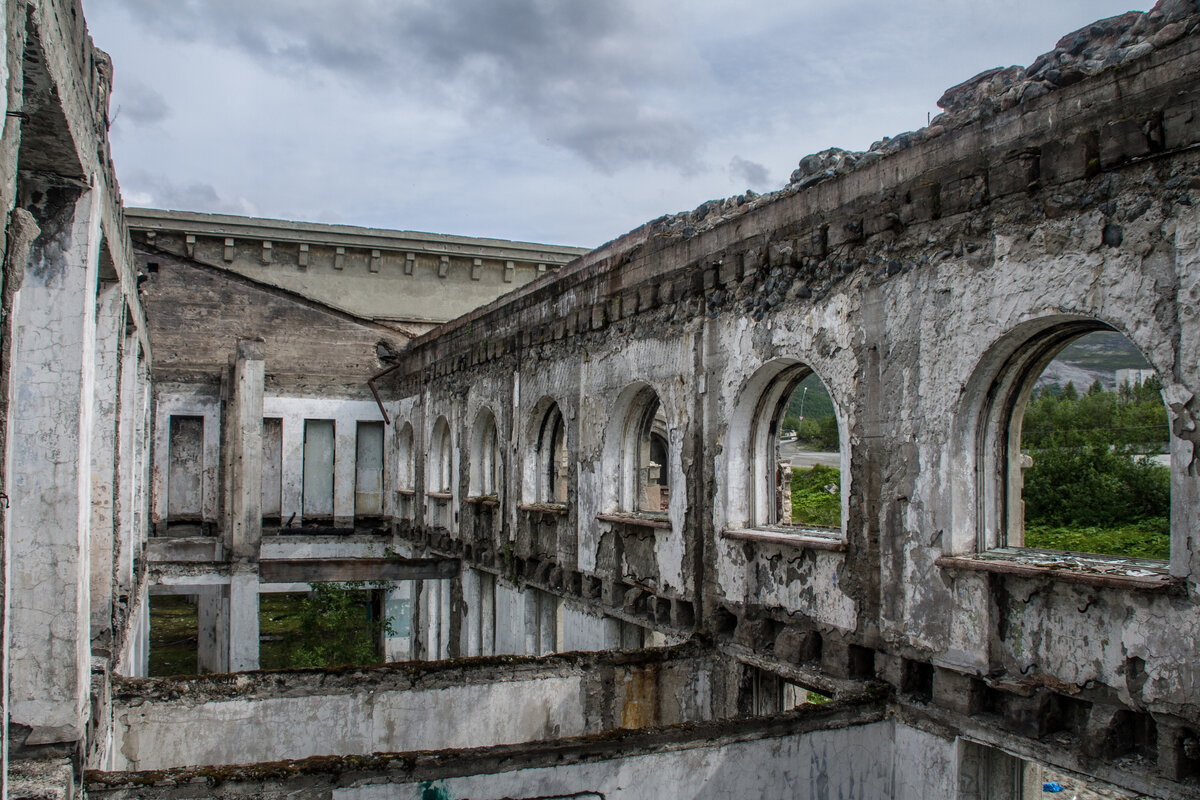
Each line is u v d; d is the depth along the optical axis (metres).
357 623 22.03
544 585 14.95
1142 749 6.46
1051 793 11.92
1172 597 6.12
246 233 27.06
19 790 5.56
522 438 15.98
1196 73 6.05
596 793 6.83
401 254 28.62
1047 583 6.95
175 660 23.70
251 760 8.69
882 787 8.07
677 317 11.48
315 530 24.28
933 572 7.81
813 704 7.88
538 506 15.23
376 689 9.08
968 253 7.59
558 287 14.77
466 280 29.34
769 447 10.55
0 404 4.36
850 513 8.71
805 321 9.32
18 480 6.15
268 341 25.25
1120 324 6.44
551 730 9.54
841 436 8.88
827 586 9.02
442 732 9.22
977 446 7.82
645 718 9.95
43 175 6.21
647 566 12.03
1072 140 6.79
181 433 25.14
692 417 11.10
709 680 10.34
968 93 8.29
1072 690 6.75
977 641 7.40
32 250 6.23
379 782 6.41
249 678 8.84
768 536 9.73
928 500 7.89
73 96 5.56
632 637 12.63
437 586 21.14
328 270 28.08
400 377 24.86
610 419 13.05
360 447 26.66
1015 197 7.21
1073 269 6.76
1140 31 6.75
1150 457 26.22
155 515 23.72
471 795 6.55
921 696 8.02
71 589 6.22
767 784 7.46
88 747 6.78
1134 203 6.38
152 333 24.28
